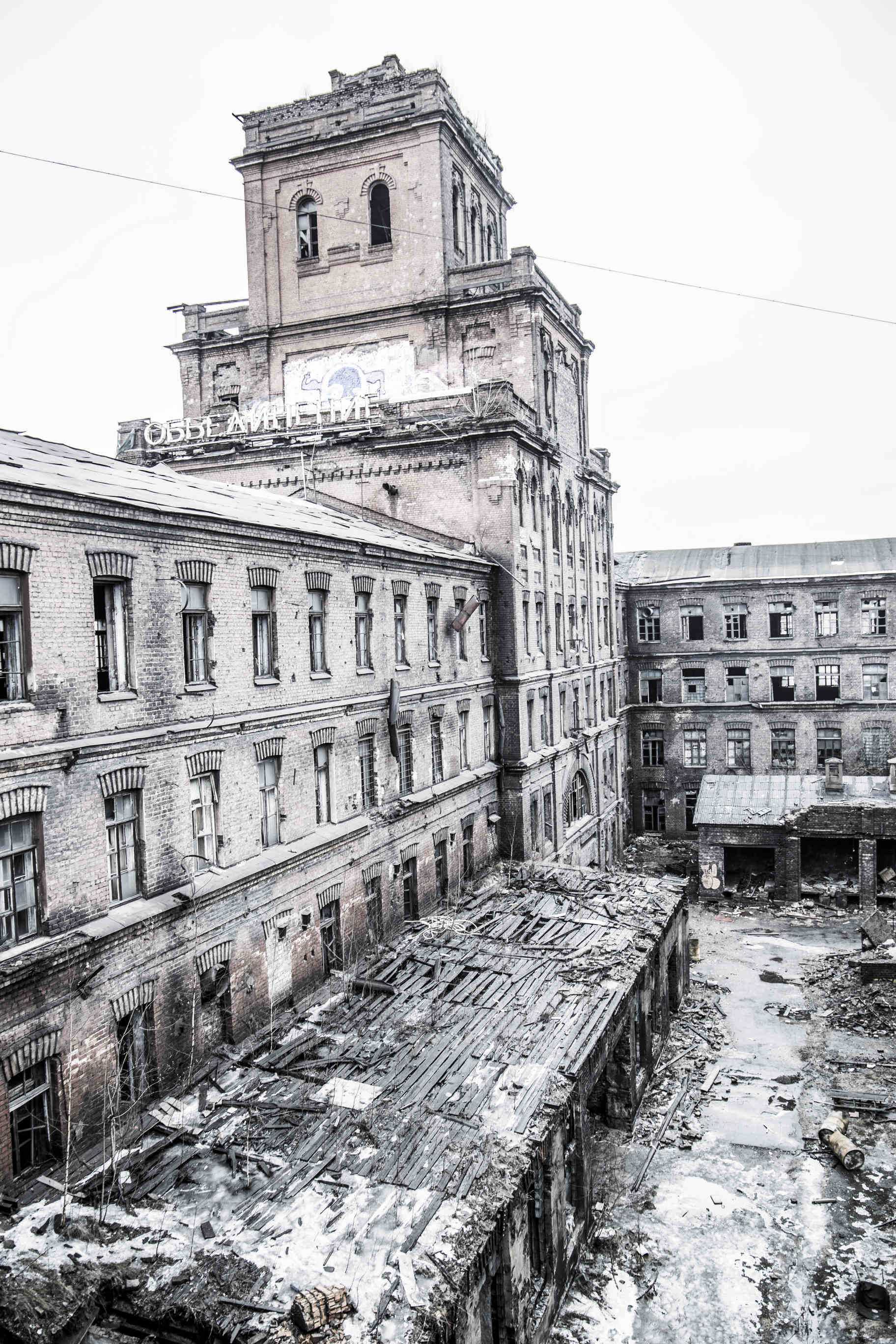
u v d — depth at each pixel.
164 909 15.69
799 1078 24.25
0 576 13.09
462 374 35.97
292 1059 17.20
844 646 49.66
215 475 36.22
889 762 42.91
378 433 33.62
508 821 32.94
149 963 15.61
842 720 49.59
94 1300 11.14
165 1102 15.51
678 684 52.53
